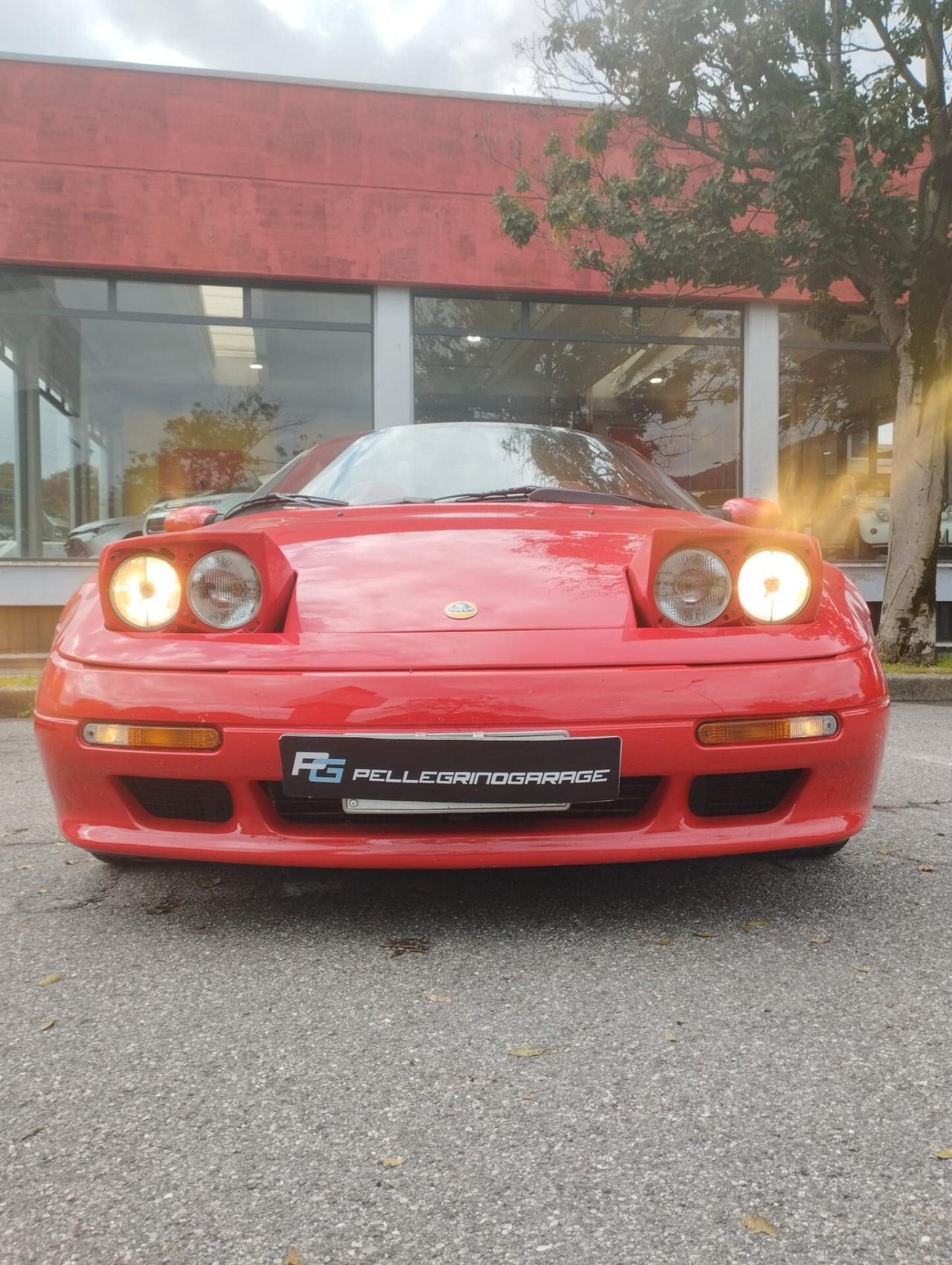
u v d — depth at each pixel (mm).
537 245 9094
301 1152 1101
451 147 8930
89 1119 1173
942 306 6980
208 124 8508
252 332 8867
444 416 9133
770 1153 1091
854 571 9672
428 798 1645
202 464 8812
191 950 1718
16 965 1661
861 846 2414
